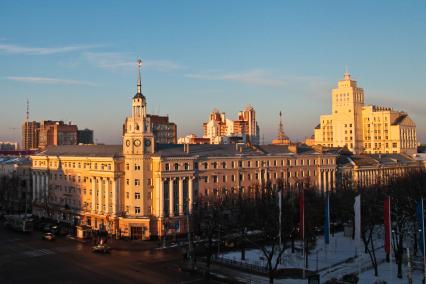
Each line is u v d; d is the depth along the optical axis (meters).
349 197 152.62
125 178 150.12
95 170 158.12
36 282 95.94
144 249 130.25
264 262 112.56
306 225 118.88
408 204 121.88
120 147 165.00
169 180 148.50
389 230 84.44
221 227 130.25
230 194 150.38
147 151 149.25
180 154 155.62
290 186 173.88
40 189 195.38
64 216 176.12
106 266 109.88
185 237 147.62
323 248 130.75
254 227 131.62
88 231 145.62
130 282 95.69
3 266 109.81
